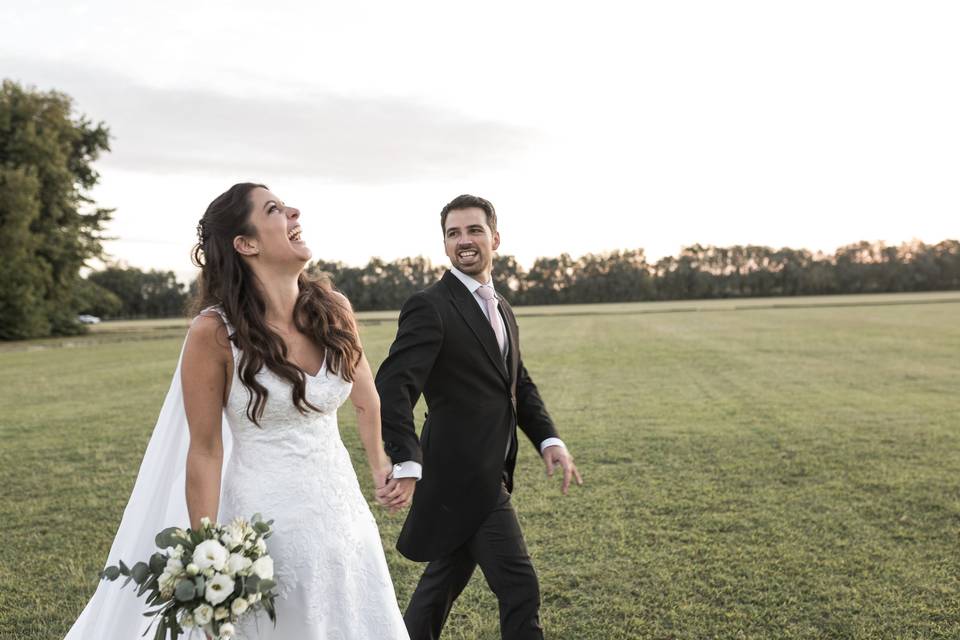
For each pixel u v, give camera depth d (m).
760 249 108.94
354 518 2.22
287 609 2.05
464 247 2.77
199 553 1.72
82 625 2.25
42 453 7.48
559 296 106.31
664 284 106.56
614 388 11.98
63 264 36.41
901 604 3.45
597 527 4.71
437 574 2.76
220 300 2.01
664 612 3.41
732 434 7.80
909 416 8.65
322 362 2.13
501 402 2.74
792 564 3.98
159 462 2.19
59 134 37.69
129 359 20.91
